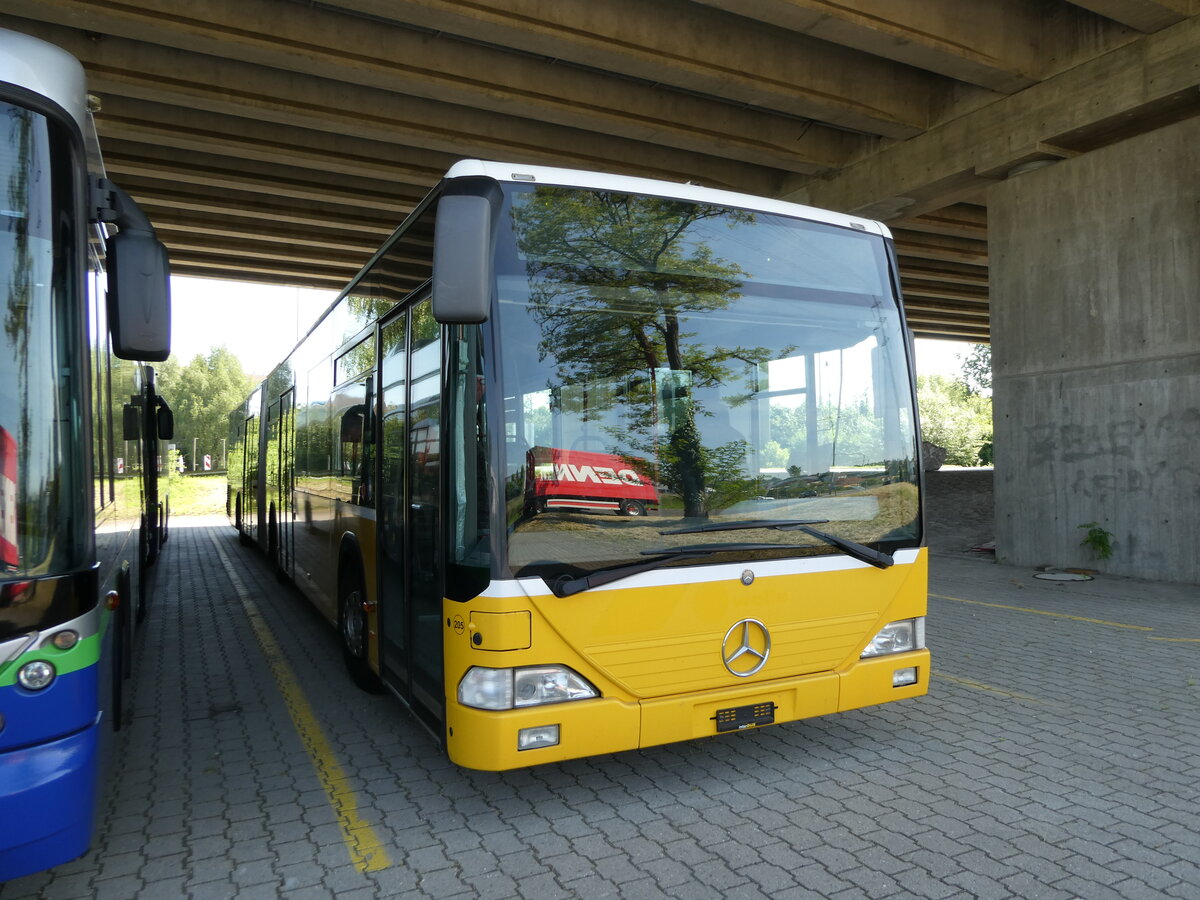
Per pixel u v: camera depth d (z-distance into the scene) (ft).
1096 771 14.74
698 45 36.29
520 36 33.17
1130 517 35.27
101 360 13.38
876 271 15.46
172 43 32.81
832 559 14.07
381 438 17.03
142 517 26.86
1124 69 34.63
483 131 42.91
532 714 11.71
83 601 9.87
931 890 10.85
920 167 43.52
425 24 32.27
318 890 11.11
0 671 9.15
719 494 13.33
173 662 23.66
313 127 40.63
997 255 40.75
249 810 13.69
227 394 235.40
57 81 10.19
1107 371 36.04
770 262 14.42
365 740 17.03
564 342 12.64
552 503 12.18
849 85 40.45
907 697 14.79
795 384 14.20
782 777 14.69
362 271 19.11
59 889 11.22
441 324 13.05
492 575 11.75
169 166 46.55
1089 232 36.70
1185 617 27.53
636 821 13.02
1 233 9.66
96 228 12.97
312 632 27.84
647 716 12.44
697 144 43.78
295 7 33.42
